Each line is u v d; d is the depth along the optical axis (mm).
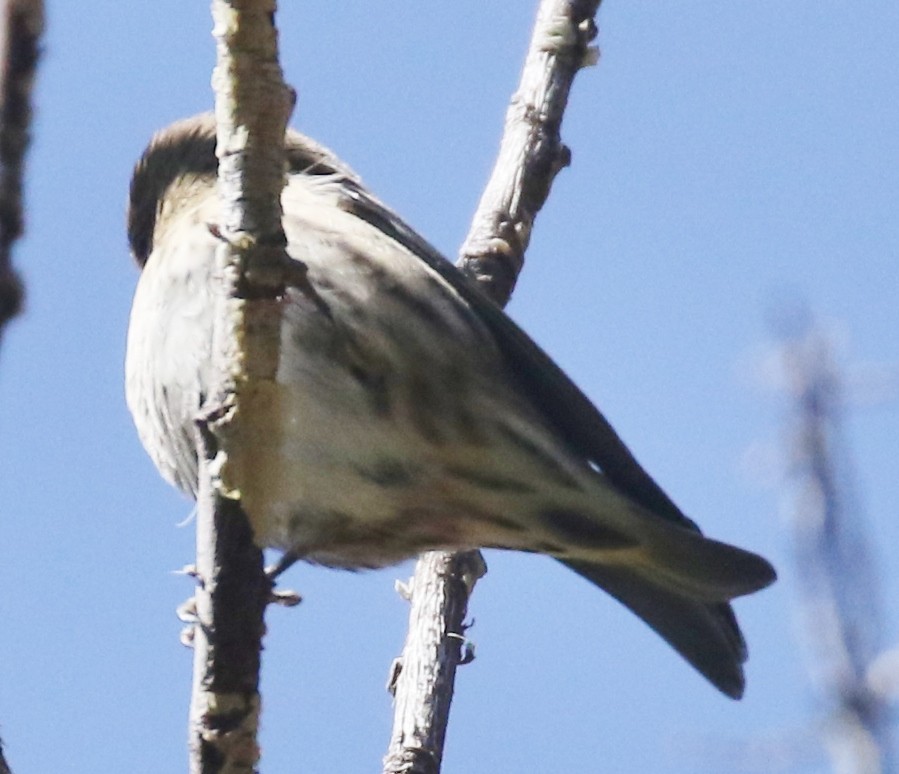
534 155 10727
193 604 6965
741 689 9844
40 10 4746
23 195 4840
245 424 6598
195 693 6746
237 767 6703
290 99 6258
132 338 9680
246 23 6125
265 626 6812
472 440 9156
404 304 9227
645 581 9930
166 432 9516
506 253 10516
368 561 9867
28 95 4785
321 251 9266
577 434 9367
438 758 8734
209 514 6723
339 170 10281
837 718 6191
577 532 9367
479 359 9273
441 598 9555
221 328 6598
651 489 9312
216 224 6734
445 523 9438
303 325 9031
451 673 9203
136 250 11562
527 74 10883
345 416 9039
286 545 9453
